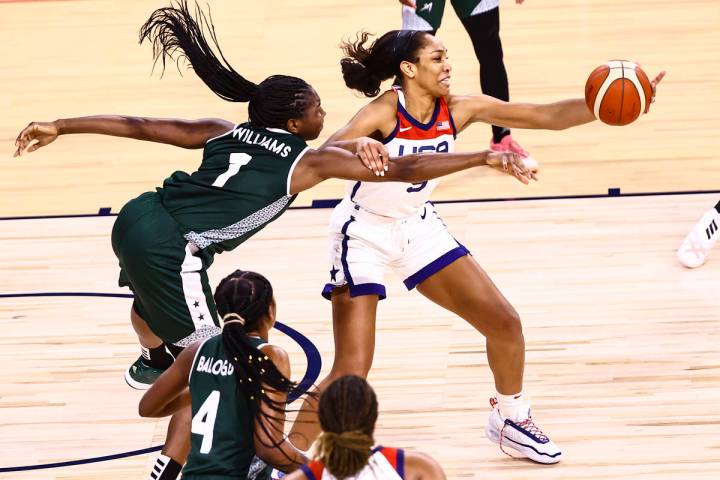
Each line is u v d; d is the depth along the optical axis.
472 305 14.74
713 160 22.95
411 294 19.38
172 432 13.84
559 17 29.61
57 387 17.58
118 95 27.38
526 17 29.77
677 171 22.66
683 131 24.08
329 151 13.77
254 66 28.09
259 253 20.83
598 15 29.53
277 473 14.45
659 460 15.07
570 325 18.11
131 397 17.28
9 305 19.73
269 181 14.26
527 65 27.19
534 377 16.98
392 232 14.66
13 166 24.67
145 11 31.95
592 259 19.91
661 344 17.52
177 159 24.67
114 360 18.19
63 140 25.73
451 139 14.75
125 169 24.36
